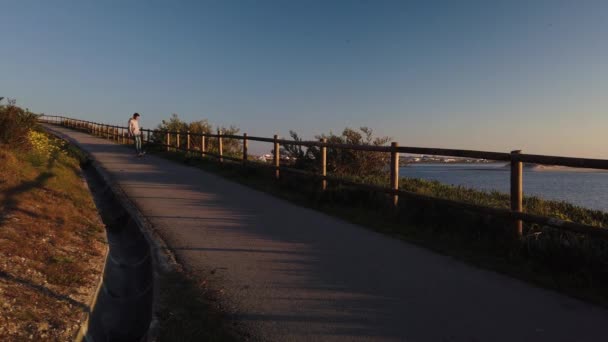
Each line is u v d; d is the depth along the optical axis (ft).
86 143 95.20
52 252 17.11
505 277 16.99
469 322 13.08
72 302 13.26
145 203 30.58
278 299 14.56
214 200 32.48
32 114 41.63
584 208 30.22
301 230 24.00
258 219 26.53
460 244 21.11
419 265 18.29
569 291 15.53
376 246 21.06
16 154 33.71
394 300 14.65
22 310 12.09
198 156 61.82
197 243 20.95
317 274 17.04
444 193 31.86
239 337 12.01
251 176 43.73
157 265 17.71
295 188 36.06
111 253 20.67
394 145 26.78
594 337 12.21
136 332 13.93
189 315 13.07
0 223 18.89
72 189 30.66
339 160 42.70
